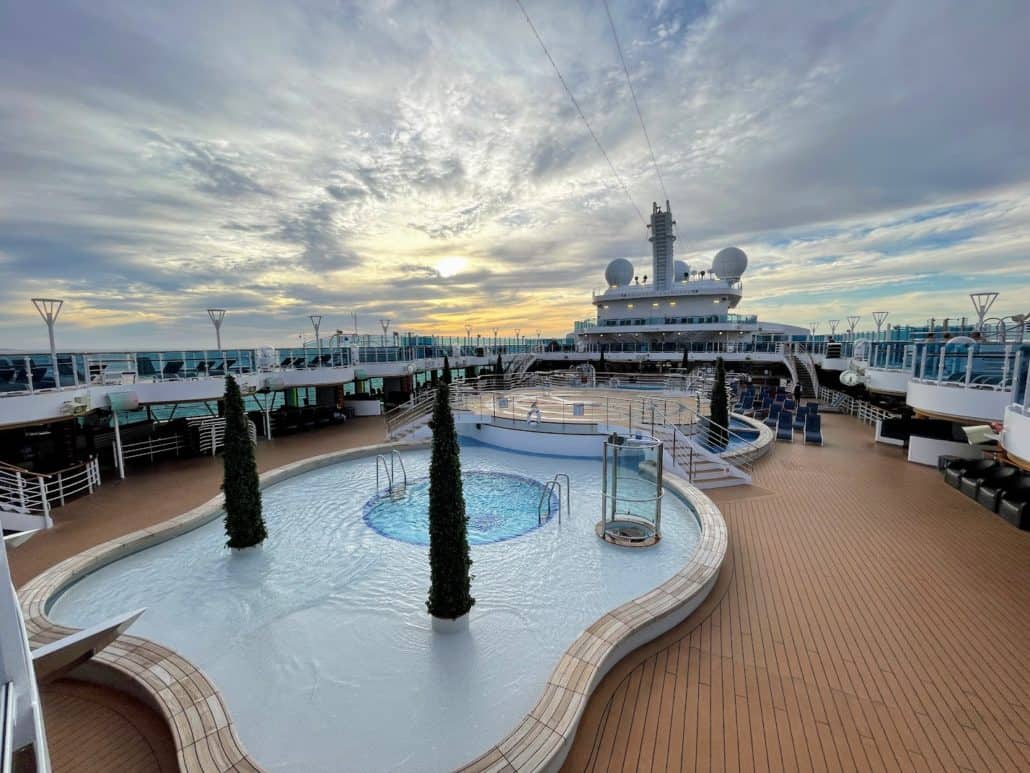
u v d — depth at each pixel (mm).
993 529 8586
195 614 6477
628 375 28266
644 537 8711
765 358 32781
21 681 1703
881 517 9219
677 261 47031
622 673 4871
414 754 4160
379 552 8414
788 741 3965
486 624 6180
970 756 3764
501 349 44188
